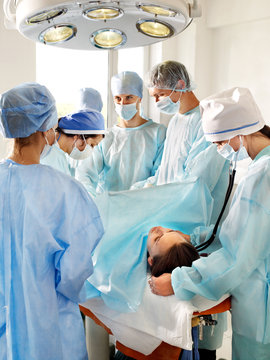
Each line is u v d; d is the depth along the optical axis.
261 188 1.52
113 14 1.30
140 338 1.66
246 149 1.66
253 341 1.61
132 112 2.55
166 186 1.91
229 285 1.55
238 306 1.63
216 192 2.10
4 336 1.34
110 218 1.81
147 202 1.86
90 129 2.09
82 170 2.52
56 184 1.38
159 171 2.44
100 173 2.66
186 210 1.91
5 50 2.78
